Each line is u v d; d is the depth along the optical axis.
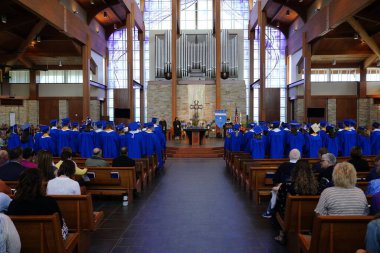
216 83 24.77
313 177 4.85
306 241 4.31
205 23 27.17
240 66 26.94
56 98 24.77
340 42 20.61
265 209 7.25
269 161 8.91
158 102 26.19
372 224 2.54
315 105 24.25
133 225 6.16
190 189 9.34
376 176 5.32
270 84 26.92
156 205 7.62
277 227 6.04
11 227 2.88
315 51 20.91
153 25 27.33
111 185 7.67
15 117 23.89
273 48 26.94
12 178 5.51
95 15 21.45
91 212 4.79
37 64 24.41
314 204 4.69
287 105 26.34
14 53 18.56
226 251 4.96
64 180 4.86
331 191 3.80
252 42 26.53
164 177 11.30
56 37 19.73
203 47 25.97
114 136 11.20
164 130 22.53
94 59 24.28
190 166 13.83
